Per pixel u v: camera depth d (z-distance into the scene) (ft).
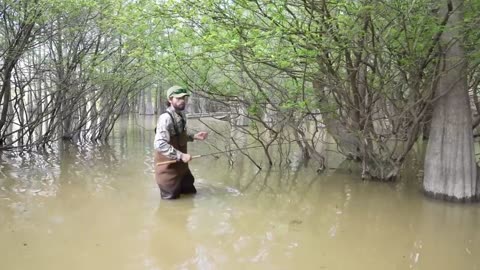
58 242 15.03
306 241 15.56
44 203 19.81
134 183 24.04
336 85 22.59
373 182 24.97
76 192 21.89
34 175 26.20
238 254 14.30
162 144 20.06
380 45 19.89
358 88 23.40
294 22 19.06
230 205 20.01
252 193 22.29
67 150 37.91
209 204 20.11
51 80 37.68
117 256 13.96
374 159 24.99
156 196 21.27
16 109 36.68
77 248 14.53
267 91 28.96
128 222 17.31
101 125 45.57
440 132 20.76
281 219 18.04
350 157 30.17
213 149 37.45
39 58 38.29
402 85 23.15
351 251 14.64
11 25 31.40
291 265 13.50
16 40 31.32
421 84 21.81
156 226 16.84
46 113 38.19
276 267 13.34
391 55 20.39
